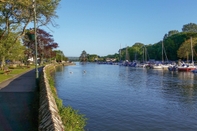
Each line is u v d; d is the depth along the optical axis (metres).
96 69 97.38
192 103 23.39
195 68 73.88
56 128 6.73
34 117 9.55
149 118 17.50
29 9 26.30
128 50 173.88
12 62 75.19
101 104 22.39
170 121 16.81
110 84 40.75
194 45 93.50
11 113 10.18
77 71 80.12
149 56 138.50
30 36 18.30
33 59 99.81
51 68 72.88
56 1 28.12
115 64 169.00
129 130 14.61
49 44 92.44
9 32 32.50
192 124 16.19
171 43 120.81
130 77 56.38
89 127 14.90
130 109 20.39
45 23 29.08
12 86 19.30
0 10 27.67
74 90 32.47
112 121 16.44
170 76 57.69
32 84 20.78
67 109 11.09
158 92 30.94
